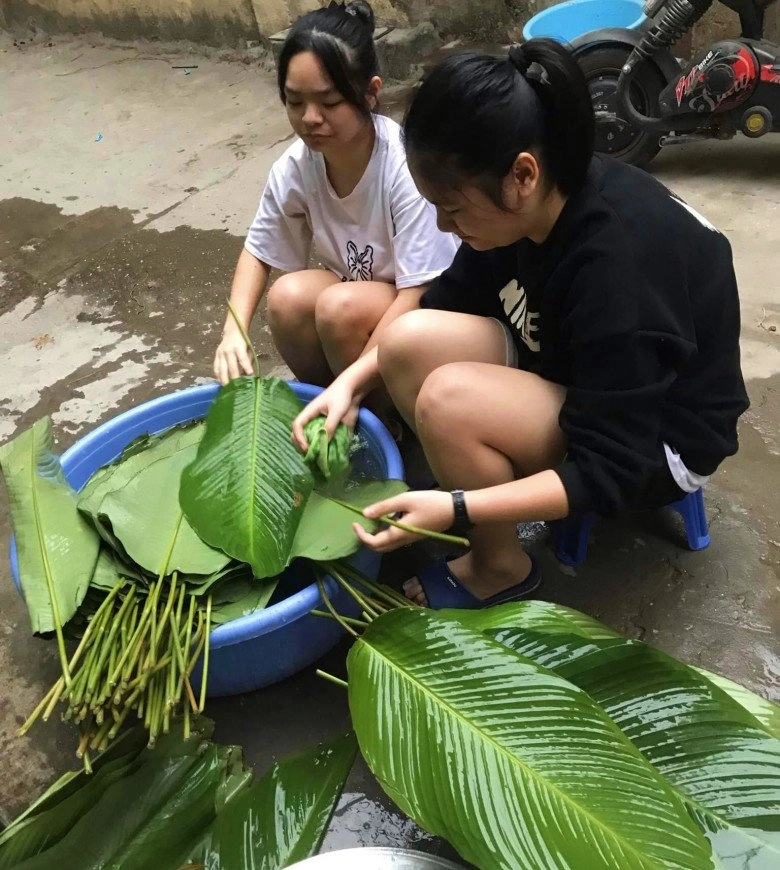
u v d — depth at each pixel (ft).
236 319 4.67
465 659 3.06
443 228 3.40
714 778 2.87
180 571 3.66
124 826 3.22
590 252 3.23
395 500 3.55
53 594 3.58
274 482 3.83
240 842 3.17
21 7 13.87
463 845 2.65
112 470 4.17
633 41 7.30
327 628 3.89
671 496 3.84
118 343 6.69
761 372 5.44
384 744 2.97
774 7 7.95
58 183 9.24
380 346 4.24
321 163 4.71
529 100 2.98
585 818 2.59
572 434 3.44
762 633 4.02
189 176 8.99
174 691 3.26
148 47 12.78
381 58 10.26
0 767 3.87
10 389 6.34
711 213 7.04
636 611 4.19
